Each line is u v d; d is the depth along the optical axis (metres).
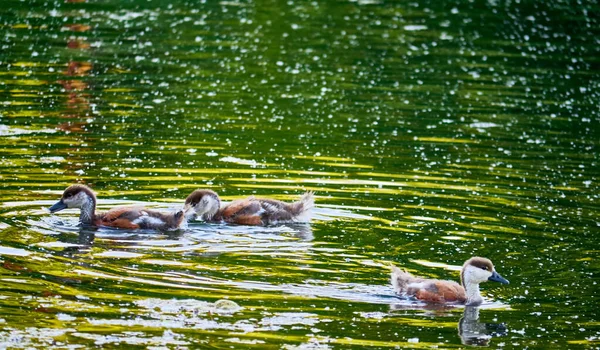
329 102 25.80
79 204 16.05
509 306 13.46
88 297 12.80
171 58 29.72
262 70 28.94
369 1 40.78
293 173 19.50
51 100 24.36
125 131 21.92
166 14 36.09
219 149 20.95
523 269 14.80
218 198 16.84
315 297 13.32
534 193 18.94
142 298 12.85
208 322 12.20
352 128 23.39
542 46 34.12
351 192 18.39
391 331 12.32
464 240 15.94
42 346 11.27
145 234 15.80
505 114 25.56
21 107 23.50
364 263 14.70
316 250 15.20
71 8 36.03
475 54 32.53
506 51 33.22
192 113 23.94
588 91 28.47
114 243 15.16
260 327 12.16
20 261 13.99
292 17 36.88
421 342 12.04
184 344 11.53
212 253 14.88
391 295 13.56
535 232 16.53
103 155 19.95
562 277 14.51
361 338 12.04
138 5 37.19
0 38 30.80
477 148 22.19
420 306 13.32
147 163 19.59
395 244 15.61
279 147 21.39
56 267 13.84
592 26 37.56
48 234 15.38
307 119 24.00
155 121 22.97
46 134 21.28
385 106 25.70
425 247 15.53
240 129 22.72
